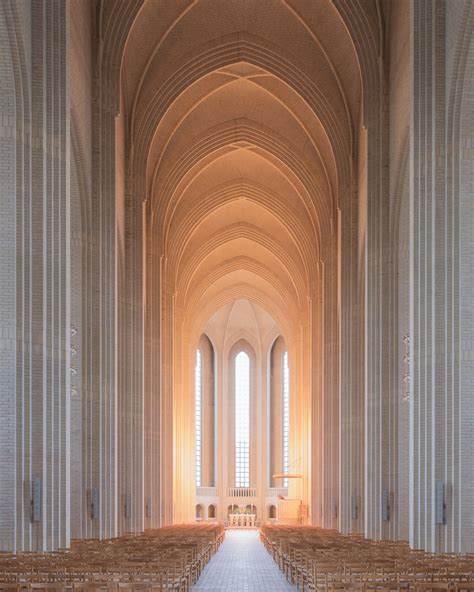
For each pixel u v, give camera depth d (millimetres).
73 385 30047
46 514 21875
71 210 30609
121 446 39406
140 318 40406
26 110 22656
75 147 29141
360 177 39312
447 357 23422
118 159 37625
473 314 23469
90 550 21438
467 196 23891
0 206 22172
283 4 39438
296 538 30625
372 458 32469
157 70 40812
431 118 24344
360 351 39750
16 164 22391
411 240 24641
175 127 46469
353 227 40312
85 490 30000
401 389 31922
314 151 48094
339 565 17031
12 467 21344
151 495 46781
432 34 24516
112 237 31422
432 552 22547
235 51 41406
